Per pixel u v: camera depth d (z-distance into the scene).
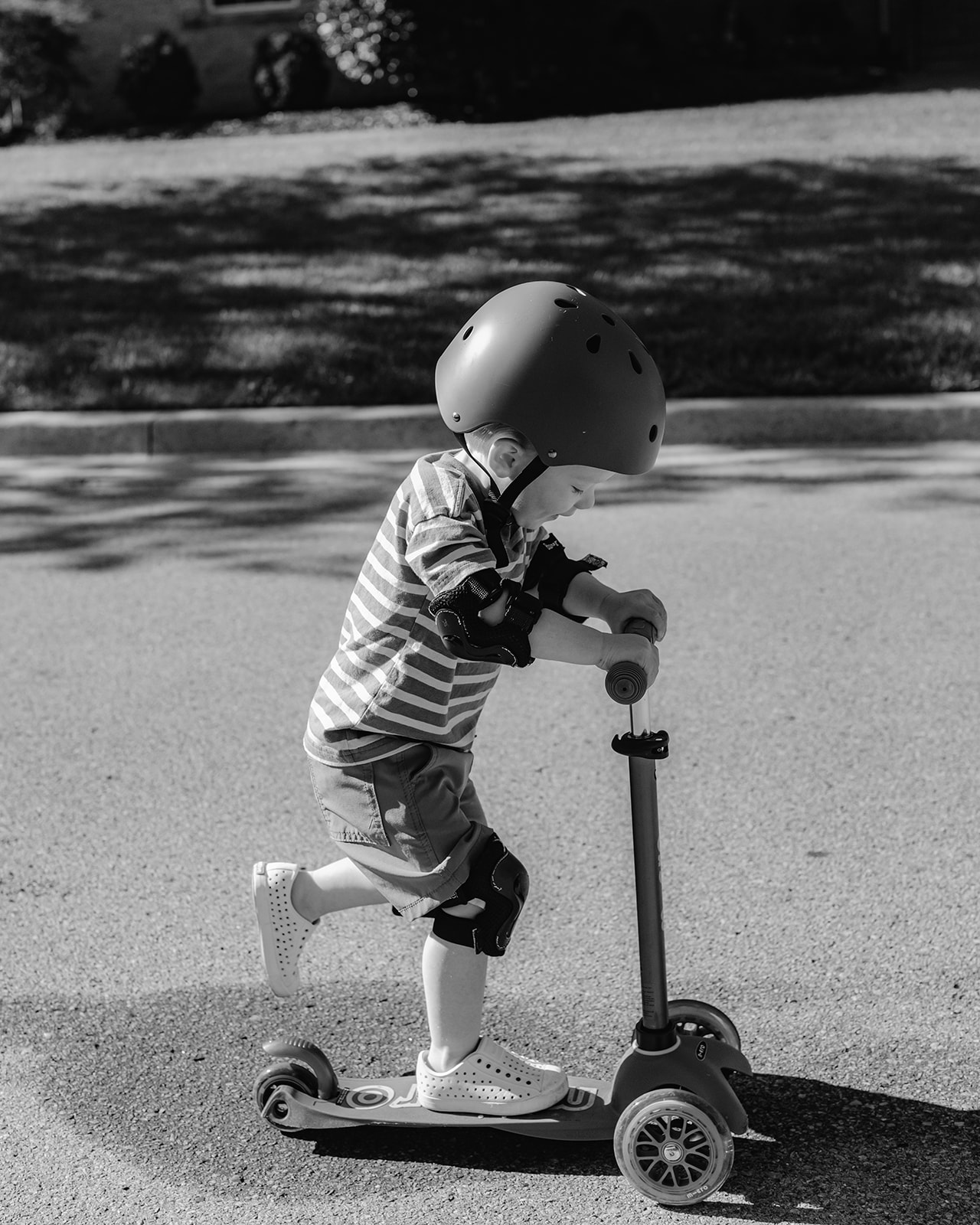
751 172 13.47
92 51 21.30
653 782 2.46
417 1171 2.60
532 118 17.91
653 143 15.23
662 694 4.66
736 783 4.05
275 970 2.83
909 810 3.86
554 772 4.19
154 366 8.62
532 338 2.37
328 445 7.78
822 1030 2.96
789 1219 2.44
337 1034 3.02
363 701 2.52
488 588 2.31
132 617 5.48
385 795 2.53
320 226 12.40
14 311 10.05
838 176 13.06
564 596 2.60
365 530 6.42
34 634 5.34
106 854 3.78
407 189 13.70
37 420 7.93
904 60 20.33
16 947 3.36
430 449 7.73
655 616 2.56
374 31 18.30
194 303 10.09
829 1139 2.63
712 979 3.15
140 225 12.81
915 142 14.42
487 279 10.39
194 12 21.05
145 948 3.36
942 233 10.94
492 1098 2.61
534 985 3.16
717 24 20.38
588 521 6.45
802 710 4.50
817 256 10.48
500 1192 2.54
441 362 2.52
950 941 3.26
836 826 3.79
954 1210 2.45
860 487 6.80
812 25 20.47
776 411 7.64
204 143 17.70
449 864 2.51
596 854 3.72
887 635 5.06
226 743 4.41
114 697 4.77
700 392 7.96
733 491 6.82
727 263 10.42
